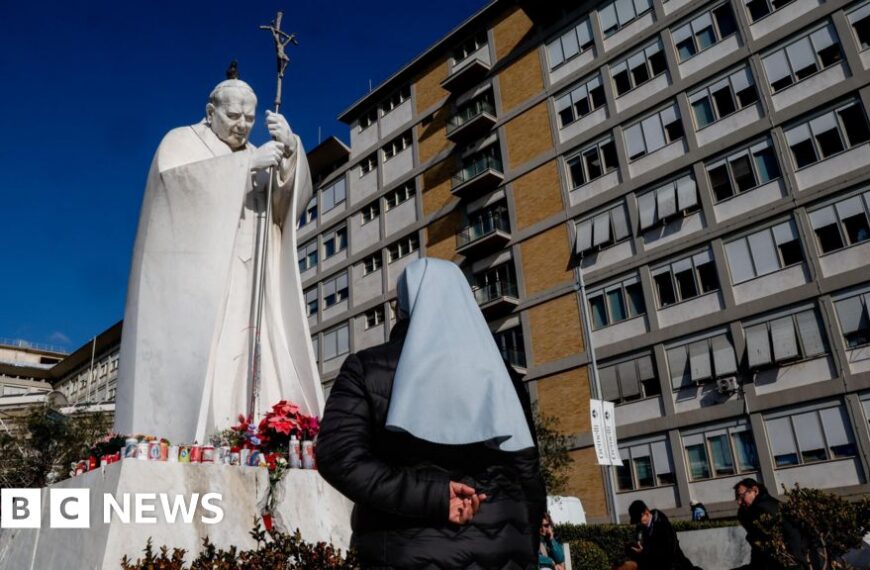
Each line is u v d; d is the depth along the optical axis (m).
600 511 26.58
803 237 23.75
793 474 22.45
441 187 37.38
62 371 65.25
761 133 25.58
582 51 32.34
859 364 21.84
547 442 25.48
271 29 9.95
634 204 28.58
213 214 8.70
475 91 36.72
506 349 31.39
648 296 27.23
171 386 8.23
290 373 8.97
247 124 9.76
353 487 2.08
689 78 27.97
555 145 32.09
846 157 23.48
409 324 2.41
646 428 26.11
